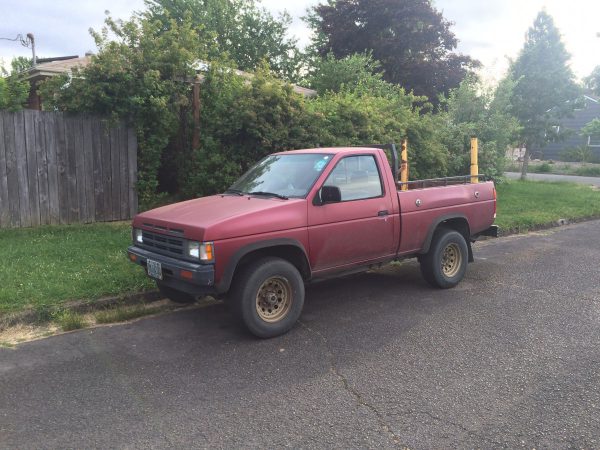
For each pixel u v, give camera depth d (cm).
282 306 495
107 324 520
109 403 359
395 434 320
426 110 2956
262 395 371
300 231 494
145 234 517
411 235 600
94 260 671
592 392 374
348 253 541
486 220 710
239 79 1051
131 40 955
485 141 1614
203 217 467
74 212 898
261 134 926
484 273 747
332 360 433
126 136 938
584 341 474
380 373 407
